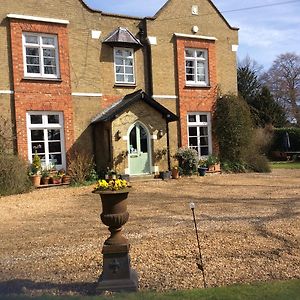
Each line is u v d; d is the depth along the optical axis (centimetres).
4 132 1681
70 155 1852
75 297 507
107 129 1852
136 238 790
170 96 2123
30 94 1769
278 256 659
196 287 541
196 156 2072
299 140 3669
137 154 1917
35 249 746
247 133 2258
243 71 4938
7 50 1725
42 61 1809
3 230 908
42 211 1134
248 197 1288
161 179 1894
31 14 1775
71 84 1869
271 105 4403
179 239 770
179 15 2164
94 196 1409
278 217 944
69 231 880
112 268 539
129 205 1190
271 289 517
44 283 573
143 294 513
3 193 1471
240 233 801
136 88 2044
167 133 1983
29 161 1739
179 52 2150
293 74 5538
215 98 2266
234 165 2231
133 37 2028
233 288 524
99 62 1945
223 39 2319
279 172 2239
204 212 1045
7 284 570
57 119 1848
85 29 1911
